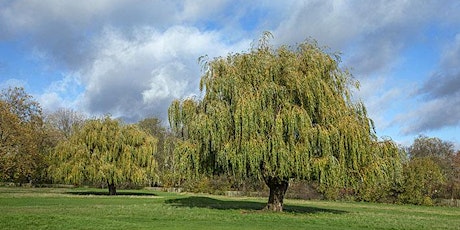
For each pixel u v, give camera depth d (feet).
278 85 88.17
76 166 169.37
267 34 96.43
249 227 67.97
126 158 173.47
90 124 177.27
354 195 180.24
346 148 85.40
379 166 89.10
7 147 160.76
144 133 181.27
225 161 85.66
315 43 94.43
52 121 285.84
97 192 199.52
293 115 83.35
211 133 86.69
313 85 87.20
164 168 197.98
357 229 70.74
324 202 165.27
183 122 95.71
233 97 88.53
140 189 246.68
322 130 83.82
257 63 90.89
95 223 65.31
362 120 92.94
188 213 90.79
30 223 62.69
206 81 93.76
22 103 179.52
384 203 173.47
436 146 253.24
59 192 187.62
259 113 85.10
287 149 83.30
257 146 82.89
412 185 171.83
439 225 81.71
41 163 191.42
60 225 62.13
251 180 105.29
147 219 77.82
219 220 78.43
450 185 183.01
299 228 68.64
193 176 92.48
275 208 97.81
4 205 106.22
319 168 82.38
